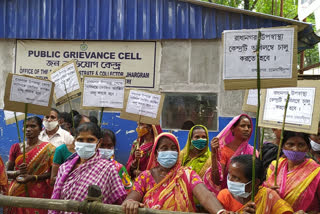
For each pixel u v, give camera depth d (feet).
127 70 23.70
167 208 8.23
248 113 22.39
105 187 9.10
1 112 24.57
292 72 7.55
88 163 9.23
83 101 12.82
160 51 23.43
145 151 15.26
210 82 22.98
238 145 12.57
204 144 12.66
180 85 23.26
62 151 12.41
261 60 7.72
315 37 22.24
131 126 23.52
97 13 23.70
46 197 12.81
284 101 9.65
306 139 9.44
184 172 8.66
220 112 22.85
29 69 24.59
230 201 8.17
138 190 8.76
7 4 24.57
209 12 22.74
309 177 9.12
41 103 11.68
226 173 12.06
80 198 8.79
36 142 13.20
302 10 25.59
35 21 24.32
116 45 23.79
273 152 13.29
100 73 23.97
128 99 13.93
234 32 7.80
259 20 22.24
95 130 9.39
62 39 24.21
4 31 24.50
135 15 23.43
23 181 11.85
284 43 7.60
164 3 23.17
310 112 9.15
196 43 23.17
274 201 8.19
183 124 23.21
